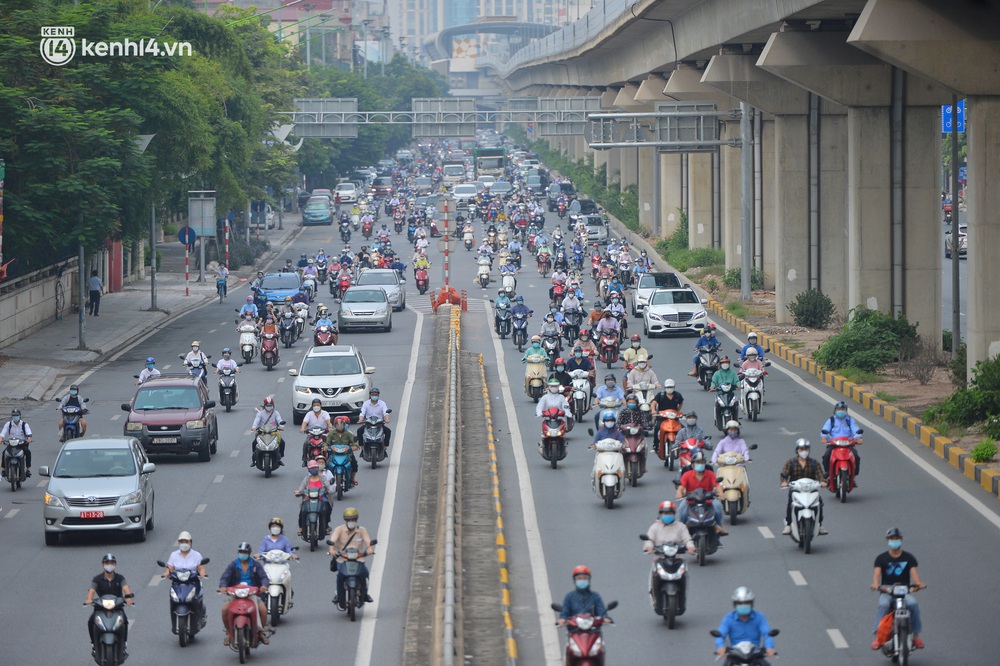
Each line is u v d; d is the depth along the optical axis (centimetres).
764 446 11256
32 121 16900
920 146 16562
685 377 15050
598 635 5666
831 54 16388
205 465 11275
